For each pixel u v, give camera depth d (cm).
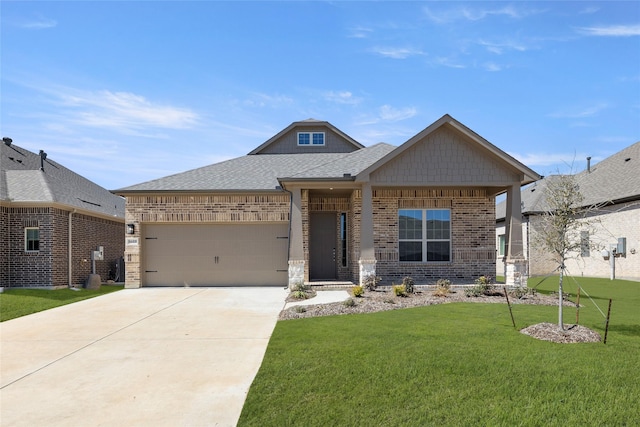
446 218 1552
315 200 1623
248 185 1609
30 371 597
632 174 2109
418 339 702
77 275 1708
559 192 800
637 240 1931
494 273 1525
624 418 419
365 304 1049
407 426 407
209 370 593
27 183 1641
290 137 2147
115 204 2250
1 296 1327
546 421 414
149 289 1504
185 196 1568
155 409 465
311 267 1633
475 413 431
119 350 699
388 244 1523
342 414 434
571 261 2367
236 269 1579
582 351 629
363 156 1598
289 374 547
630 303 1140
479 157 1364
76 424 431
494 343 675
